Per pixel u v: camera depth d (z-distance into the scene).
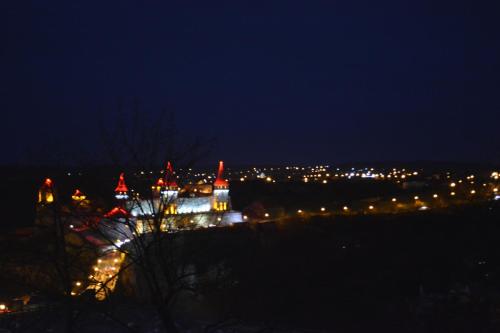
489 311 20.53
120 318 16.34
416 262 34.44
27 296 20.41
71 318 13.25
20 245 14.13
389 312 22.36
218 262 21.58
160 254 11.95
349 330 20.69
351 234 51.94
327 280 27.48
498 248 36.03
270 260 34.12
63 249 13.41
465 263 33.25
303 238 52.72
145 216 11.91
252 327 17.67
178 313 19.22
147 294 17.39
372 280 29.36
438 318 20.52
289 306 22.22
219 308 20.41
